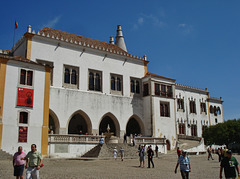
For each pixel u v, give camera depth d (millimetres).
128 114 43000
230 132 53312
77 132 42281
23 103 27188
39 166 10898
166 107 46062
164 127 44406
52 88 35656
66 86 37219
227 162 10555
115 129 42812
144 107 45188
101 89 40844
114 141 35844
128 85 44438
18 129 26375
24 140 26500
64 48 38062
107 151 31062
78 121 42781
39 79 28906
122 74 44062
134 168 20234
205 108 61281
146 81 45500
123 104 42781
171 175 16484
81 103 37938
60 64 37156
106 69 42125
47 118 28500
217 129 54094
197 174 17484
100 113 39656
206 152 48844
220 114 65000
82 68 39281
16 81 27281
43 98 28734
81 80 38844
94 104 39312
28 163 10961
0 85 26219
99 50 41562
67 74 37969
